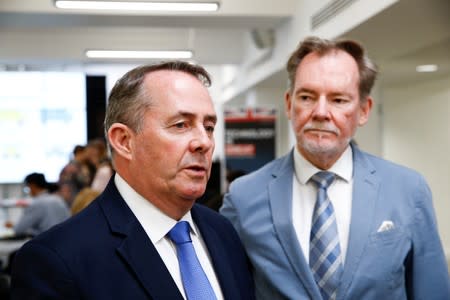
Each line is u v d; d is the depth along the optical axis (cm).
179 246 120
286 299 144
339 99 144
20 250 108
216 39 799
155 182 115
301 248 147
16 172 1080
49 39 730
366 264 140
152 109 113
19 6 443
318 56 147
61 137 1098
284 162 164
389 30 372
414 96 623
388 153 641
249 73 770
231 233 147
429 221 148
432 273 145
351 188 153
